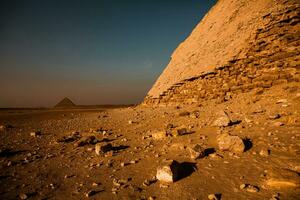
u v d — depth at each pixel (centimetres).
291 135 607
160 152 650
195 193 392
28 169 603
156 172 502
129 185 448
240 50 1568
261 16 1586
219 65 1662
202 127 901
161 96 2341
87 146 851
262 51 1448
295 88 1085
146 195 404
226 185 409
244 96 1370
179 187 420
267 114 882
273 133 645
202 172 473
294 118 730
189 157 568
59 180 510
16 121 2372
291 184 370
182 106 1869
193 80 1909
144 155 641
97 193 427
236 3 2159
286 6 1419
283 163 459
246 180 417
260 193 368
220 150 592
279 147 542
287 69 1279
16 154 793
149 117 1560
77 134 1159
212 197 366
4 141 1095
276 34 1403
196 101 1791
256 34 1504
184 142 715
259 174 432
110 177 502
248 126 772
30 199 418
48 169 594
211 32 2297
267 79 1351
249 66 1490
